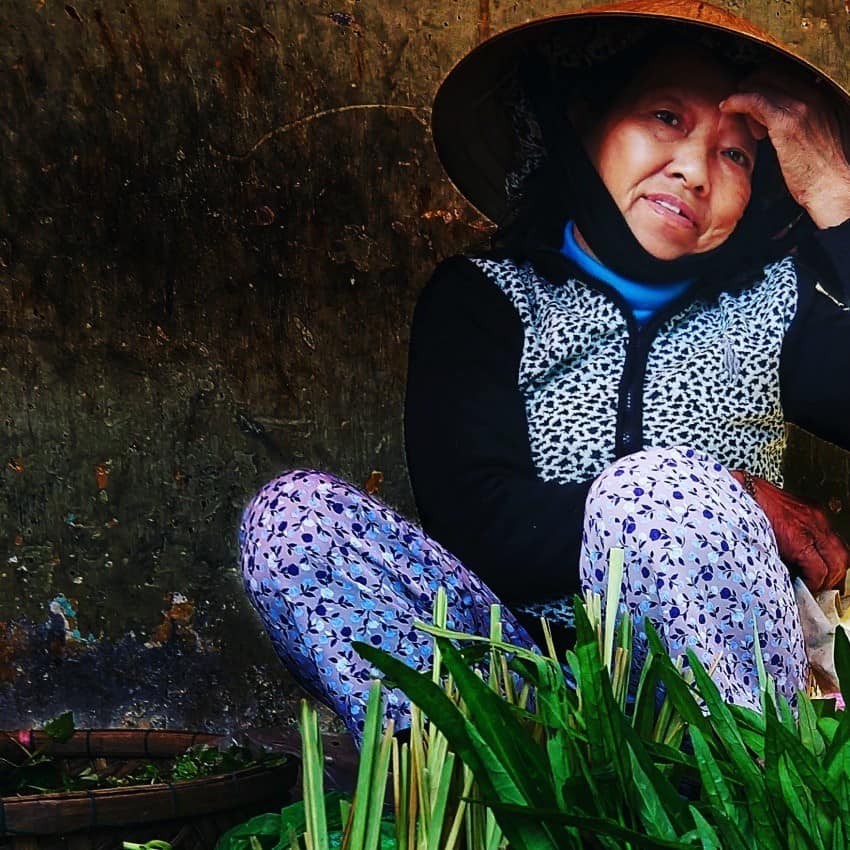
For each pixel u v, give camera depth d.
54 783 1.88
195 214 2.85
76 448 2.82
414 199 2.90
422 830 1.23
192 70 2.84
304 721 1.25
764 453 1.77
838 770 1.14
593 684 1.20
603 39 1.80
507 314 1.82
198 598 2.82
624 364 1.75
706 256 1.75
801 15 2.92
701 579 1.45
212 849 1.68
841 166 1.76
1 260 2.80
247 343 2.86
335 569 1.57
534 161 1.89
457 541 1.73
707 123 1.75
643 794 1.14
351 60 2.88
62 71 2.81
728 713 1.18
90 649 2.80
